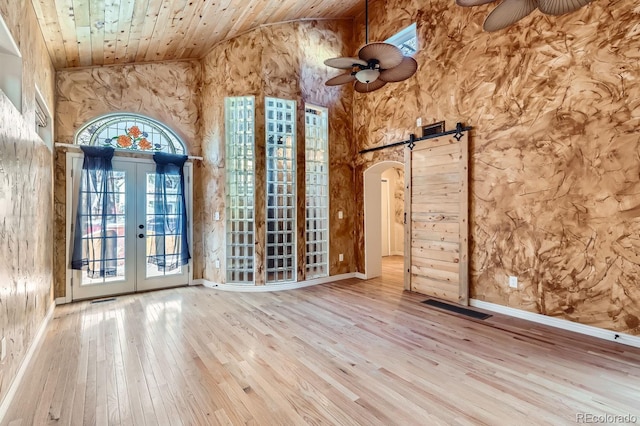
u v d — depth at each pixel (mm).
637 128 2824
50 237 3873
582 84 3137
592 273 3115
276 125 5082
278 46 5039
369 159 5594
